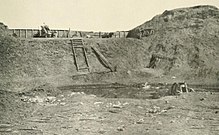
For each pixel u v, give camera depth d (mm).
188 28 46594
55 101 27062
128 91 31984
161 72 39781
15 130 19844
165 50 43750
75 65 41125
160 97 28656
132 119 21734
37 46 41438
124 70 40750
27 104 25828
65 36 50094
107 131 19125
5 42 40094
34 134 18984
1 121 21766
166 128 19562
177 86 30062
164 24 49000
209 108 24375
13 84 33844
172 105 25406
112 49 44312
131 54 44000
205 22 46812
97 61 42562
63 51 42156
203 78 36219
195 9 49625
